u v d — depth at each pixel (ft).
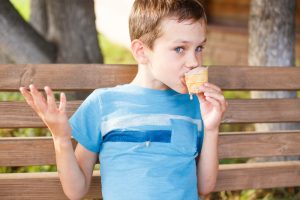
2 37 11.99
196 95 7.36
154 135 6.82
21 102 7.62
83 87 7.84
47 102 6.02
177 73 6.61
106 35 34.81
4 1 11.73
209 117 6.95
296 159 12.03
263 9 12.58
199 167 7.31
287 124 12.14
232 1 29.40
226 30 28.14
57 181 7.80
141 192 6.54
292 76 8.75
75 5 13.16
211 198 10.99
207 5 30.63
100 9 42.24
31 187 7.74
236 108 8.46
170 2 6.56
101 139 6.98
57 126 6.15
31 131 13.42
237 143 8.55
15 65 7.57
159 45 6.60
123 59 26.81
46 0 13.57
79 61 13.43
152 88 7.09
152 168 6.67
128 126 6.82
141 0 6.89
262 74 8.59
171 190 6.63
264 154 8.69
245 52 26.94
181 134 6.95
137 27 6.85
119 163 6.72
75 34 13.29
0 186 7.65
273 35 12.53
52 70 7.71
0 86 7.53
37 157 7.74
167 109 7.01
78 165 6.67
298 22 26.50
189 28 6.50
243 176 8.63
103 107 6.95
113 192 6.66
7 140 7.64
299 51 24.91
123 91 7.06
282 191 11.27
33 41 12.53
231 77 8.43
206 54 29.89
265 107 8.61
